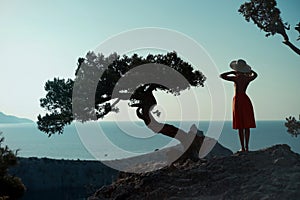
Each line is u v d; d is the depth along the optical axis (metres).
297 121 12.77
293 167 7.84
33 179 19.61
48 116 14.62
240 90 8.97
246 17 13.38
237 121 8.96
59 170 20.12
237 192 7.33
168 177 8.81
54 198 17.33
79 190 18.08
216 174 8.26
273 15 12.98
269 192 6.97
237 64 9.00
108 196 9.58
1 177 14.59
